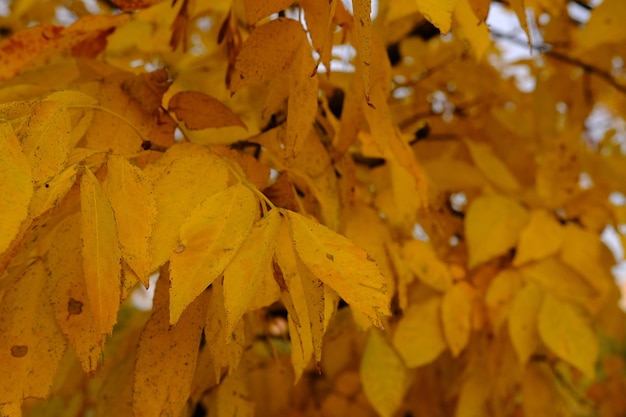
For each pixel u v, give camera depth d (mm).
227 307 491
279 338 851
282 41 594
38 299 568
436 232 815
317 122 686
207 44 926
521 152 989
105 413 638
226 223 514
